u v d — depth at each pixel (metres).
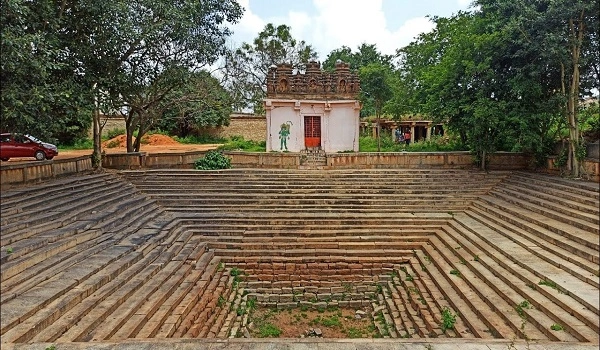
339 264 11.73
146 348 6.01
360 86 22.58
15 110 9.79
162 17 14.90
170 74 16.41
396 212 14.11
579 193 11.83
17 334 5.71
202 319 8.52
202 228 12.96
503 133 15.70
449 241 11.72
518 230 10.92
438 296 9.16
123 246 9.81
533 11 13.05
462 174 16.58
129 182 15.66
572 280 7.72
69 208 10.95
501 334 6.79
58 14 12.04
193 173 16.50
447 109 16.94
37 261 7.95
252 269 11.73
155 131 34.25
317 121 21.44
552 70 14.72
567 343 6.05
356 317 10.14
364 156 17.94
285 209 14.14
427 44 24.03
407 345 6.21
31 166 12.16
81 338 6.23
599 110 16.34
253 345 6.19
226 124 33.59
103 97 14.28
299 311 10.57
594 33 13.09
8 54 9.05
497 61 15.84
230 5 17.06
